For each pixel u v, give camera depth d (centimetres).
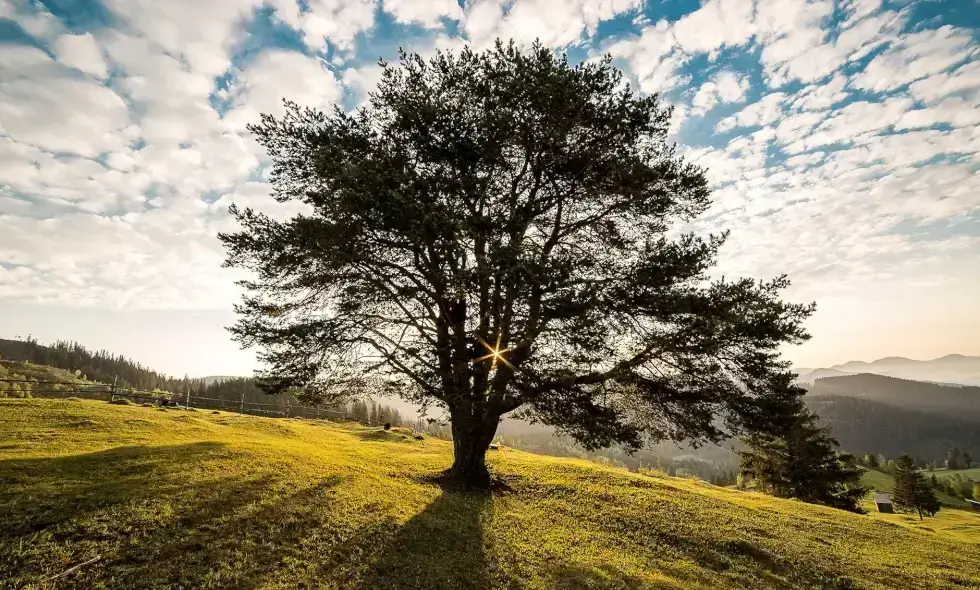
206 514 938
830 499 4178
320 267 1317
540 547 1101
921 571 1371
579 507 1542
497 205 1279
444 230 1095
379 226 1177
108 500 916
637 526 1423
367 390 1505
